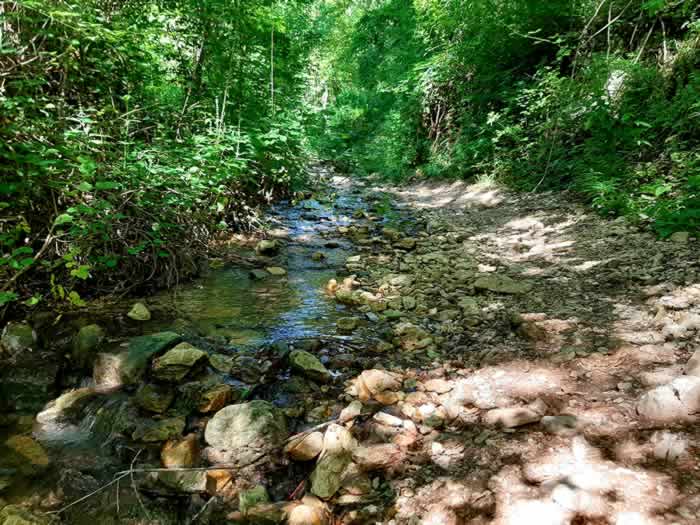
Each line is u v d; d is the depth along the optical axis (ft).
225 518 5.96
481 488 5.74
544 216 19.48
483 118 31.89
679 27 21.30
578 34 24.85
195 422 7.63
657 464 5.57
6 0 11.34
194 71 20.68
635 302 10.12
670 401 6.27
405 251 17.53
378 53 49.90
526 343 9.23
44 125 11.25
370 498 5.97
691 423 6.01
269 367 9.02
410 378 8.63
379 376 8.41
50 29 12.62
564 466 5.81
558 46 27.61
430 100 37.19
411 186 33.86
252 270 14.96
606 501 5.15
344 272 15.21
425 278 14.24
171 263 13.38
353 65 56.80
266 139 21.52
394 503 5.81
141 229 12.78
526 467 5.92
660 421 6.20
